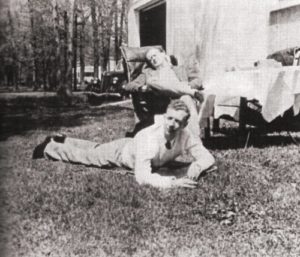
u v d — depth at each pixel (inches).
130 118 395.9
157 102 244.1
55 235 113.6
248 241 112.2
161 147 164.7
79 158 193.8
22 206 129.3
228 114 235.5
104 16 946.7
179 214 129.3
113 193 147.7
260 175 171.9
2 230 109.5
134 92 247.3
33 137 280.1
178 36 464.8
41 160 201.0
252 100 230.7
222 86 231.9
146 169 160.7
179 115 158.7
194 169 164.9
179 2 458.6
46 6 704.4
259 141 249.1
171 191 150.9
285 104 221.5
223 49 400.2
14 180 153.8
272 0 374.0
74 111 500.7
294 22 350.3
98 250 105.7
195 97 233.3
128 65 272.1
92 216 127.0
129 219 124.5
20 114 461.7
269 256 104.3
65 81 733.9
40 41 728.3
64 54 743.7
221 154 214.1
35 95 810.2
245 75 230.5
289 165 188.7
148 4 545.0
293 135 267.0
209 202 140.2
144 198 143.2
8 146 224.2
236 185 157.6
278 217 127.9
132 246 107.9
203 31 422.0
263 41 380.2
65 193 149.1
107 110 499.5
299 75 225.5
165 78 244.5
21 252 101.2
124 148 180.1
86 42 940.0
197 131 207.3
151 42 592.1
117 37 995.9
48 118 419.2
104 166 186.9
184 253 105.0
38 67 849.5
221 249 107.3
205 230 118.4
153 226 119.9
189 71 255.0
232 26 393.7
